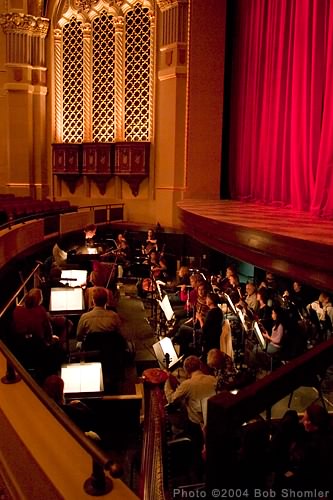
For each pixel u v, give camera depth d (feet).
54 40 52.80
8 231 27.14
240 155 41.50
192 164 43.39
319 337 22.34
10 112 52.54
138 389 17.75
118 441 15.69
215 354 16.47
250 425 8.71
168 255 39.91
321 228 20.13
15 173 53.21
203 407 14.20
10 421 7.45
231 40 43.65
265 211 30.04
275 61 34.91
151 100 47.96
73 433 5.85
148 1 47.14
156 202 47.83
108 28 50.03
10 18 51.16
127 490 6.02
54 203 44.91
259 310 23.43
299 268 16.94
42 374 16.78
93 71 51.49
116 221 49.52
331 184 26.03
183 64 44.52
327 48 28.14
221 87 42.93
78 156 51.96
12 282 27.66
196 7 42.01
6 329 19.80
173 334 24.68
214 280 27.17
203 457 12.41
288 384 4.70
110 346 18.42
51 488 6.12
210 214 27.45
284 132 33.45
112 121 50.98
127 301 34.40
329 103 27.32
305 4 30.35
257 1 37.73
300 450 9.59
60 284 25.31
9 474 7.32
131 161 48.47
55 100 53.36
